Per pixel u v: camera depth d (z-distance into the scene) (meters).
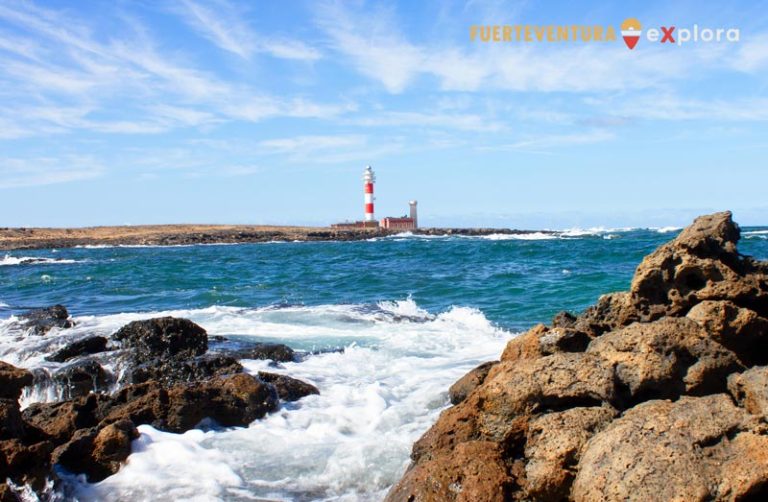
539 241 72.44
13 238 96.06
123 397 10.52
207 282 33.69
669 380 7.61
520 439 7.54
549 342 9.13
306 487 8.27
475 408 7.94
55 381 12.76
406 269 38.81
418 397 11.22
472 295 25.62
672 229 133.25
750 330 9.04
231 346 15.23
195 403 10.24
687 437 6.25
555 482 6.75
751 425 6.32
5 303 26.80
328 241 99.06
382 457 8.82
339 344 16.17
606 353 7.90
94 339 14.66
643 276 10.02
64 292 30.44
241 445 9.54
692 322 8.15
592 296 23.61
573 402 7.56
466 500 6.68
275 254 63.00
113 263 49.91
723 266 9.73
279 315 20.56
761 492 5.84
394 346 15.75
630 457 6.20
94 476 8.64
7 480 7.53
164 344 14.12
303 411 10.91
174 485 8.35
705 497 5.79
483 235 109.50
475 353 14.80
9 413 8.08
